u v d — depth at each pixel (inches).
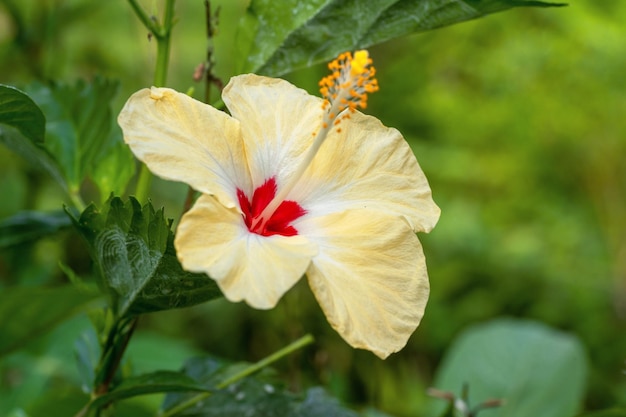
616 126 48.9
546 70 48.1
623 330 44.3
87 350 23.1
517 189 49.9
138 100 20.2
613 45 46.4
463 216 47.1
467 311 42.9
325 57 22.9
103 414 22.3
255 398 22.7
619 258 48.2
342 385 31.0
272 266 19.5
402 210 21.4
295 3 22.7
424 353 40.9
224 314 37.4
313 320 31.9
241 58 22.9
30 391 28.6
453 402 24.0
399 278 20.4
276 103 21.9
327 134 21.7
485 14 22.3
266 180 21.5
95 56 42.5
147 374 20.7
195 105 20.7
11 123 21.6
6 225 24.9
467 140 50.3
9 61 33.9
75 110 24.0
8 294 23.3
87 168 23.8
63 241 35.3
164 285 20.2
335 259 20.3
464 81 52.3
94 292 21.9
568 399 28.6
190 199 22.0
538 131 49.3
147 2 43.0
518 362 29.2
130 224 19.7
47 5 34.3
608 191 50.2
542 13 48.2
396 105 48.6
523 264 45.5
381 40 22.8
